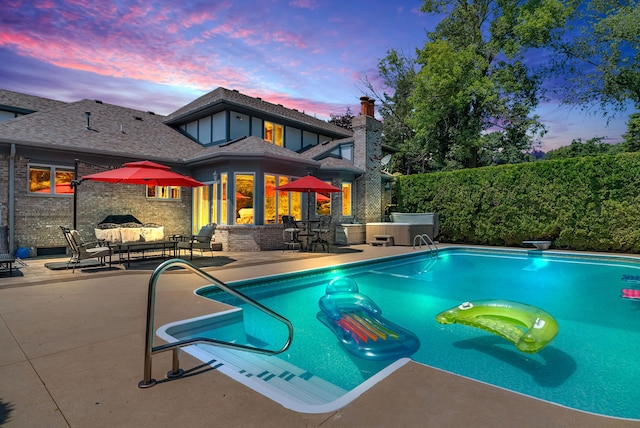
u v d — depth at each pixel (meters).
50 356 3.54
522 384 3.84
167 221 15.60
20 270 9.10
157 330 4.32
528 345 4.15
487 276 10.59
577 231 14.45
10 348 3.76
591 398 3.52
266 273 8.87
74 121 15.13
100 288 6.92
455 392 2.73
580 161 14.38
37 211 12.11
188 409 2.54
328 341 5.28
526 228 15.77
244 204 15.01
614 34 20.30
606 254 12.94
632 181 13.30
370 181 19.64
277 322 6.21
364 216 19.20
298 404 2.60
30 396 2.73
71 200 12.88
